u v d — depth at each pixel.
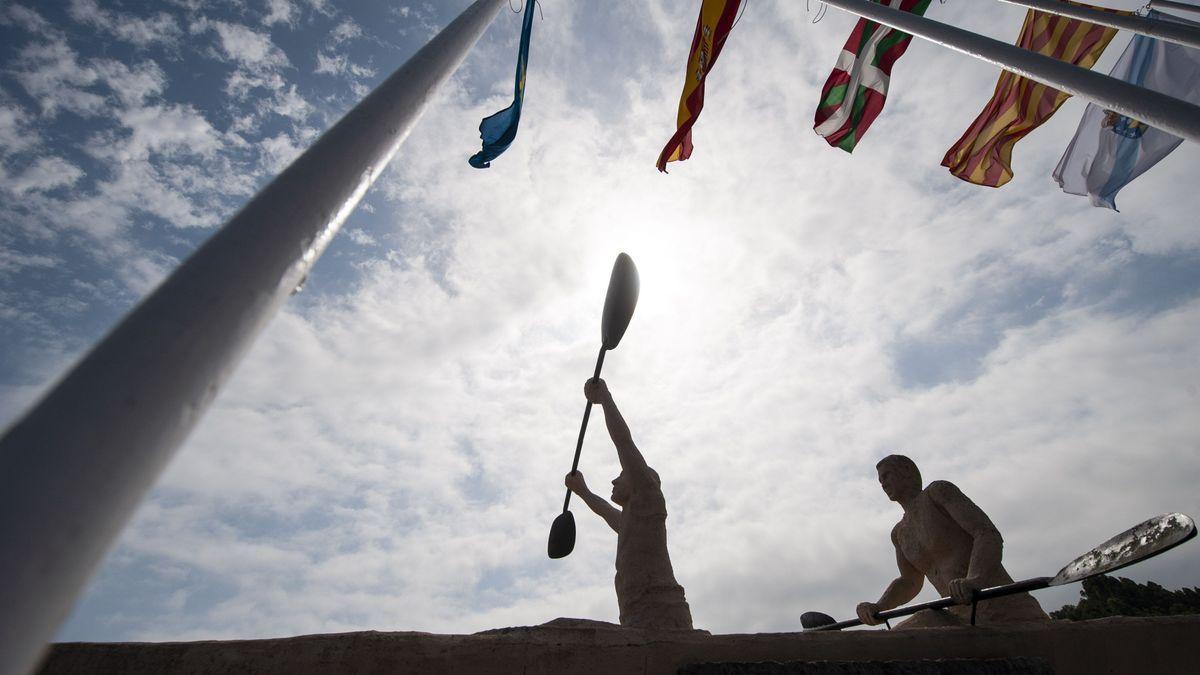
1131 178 7.68
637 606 3.90
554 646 2.83
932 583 4.48
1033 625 3.41
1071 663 3.29
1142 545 3.28
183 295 0.83
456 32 2.56
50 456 0.61
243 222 1.02
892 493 4.82
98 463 0.63
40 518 0.56
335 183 1.27
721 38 5.76
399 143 1.65
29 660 0.50
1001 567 3.93
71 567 0.57
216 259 0.92
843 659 3.11
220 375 0.81
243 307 0.89
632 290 4.04
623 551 4.19
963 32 4.03
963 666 2.94
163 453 0.70
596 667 2.82
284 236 1.05
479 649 2.72
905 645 3.21
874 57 6.93
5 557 0.52
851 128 7.02
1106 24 4.73
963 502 4.21
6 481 0.57
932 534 4.37
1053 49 7.66
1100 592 18.52
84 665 2.50
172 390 0.73
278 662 2.55
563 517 5.40
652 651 2.93
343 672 2.56
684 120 5.96
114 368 0.71
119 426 0.67
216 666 2.51
